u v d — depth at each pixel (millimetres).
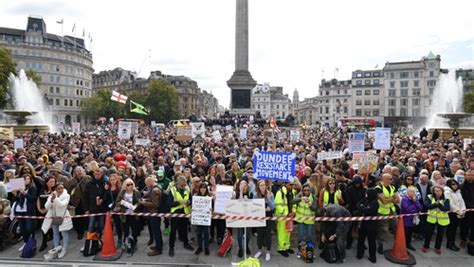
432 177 11539
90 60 149750
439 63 123250
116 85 168750
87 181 11297
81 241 11594
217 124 61875
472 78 126000
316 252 10750
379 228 10477
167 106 117125
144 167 14023
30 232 10617
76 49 138125
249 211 9609
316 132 47719
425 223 10984
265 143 23938
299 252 10352
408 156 16484
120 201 10500
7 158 13844
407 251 10625
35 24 126812
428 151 18812
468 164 13391
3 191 11344
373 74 139375
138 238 12078
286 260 10148
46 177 11578
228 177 13047
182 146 23328
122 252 10625
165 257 10359
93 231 10539
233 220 9562
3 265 9641
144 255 10500
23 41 123188
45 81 127312
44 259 10078
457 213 10391
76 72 138375
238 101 65812
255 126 56406
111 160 13969
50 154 16969
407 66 127188
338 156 15641
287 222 10461
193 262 10016
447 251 10789
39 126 42562
